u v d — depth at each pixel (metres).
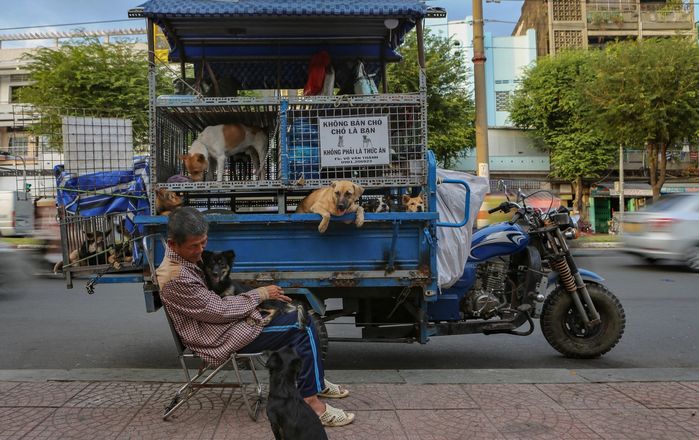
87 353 5.41
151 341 5.86
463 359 5.19
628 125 19.30
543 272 4.63
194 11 4.06
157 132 4.22
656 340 5.78
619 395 3.60
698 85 18.53
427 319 4.36
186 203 4.73
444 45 22.97
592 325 4.72
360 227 4.05
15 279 9.32
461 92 23.03
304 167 4.16
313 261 4.07
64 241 4.32
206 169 4.65
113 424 3.12
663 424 3.14
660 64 18.41
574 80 25.41
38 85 17.58
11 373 4.10
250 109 4.31
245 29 4.97
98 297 8.45
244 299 3.11
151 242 4.00
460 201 4.32
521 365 4.95
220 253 3.27
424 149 4.13
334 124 4.11
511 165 28.27
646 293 8.47
